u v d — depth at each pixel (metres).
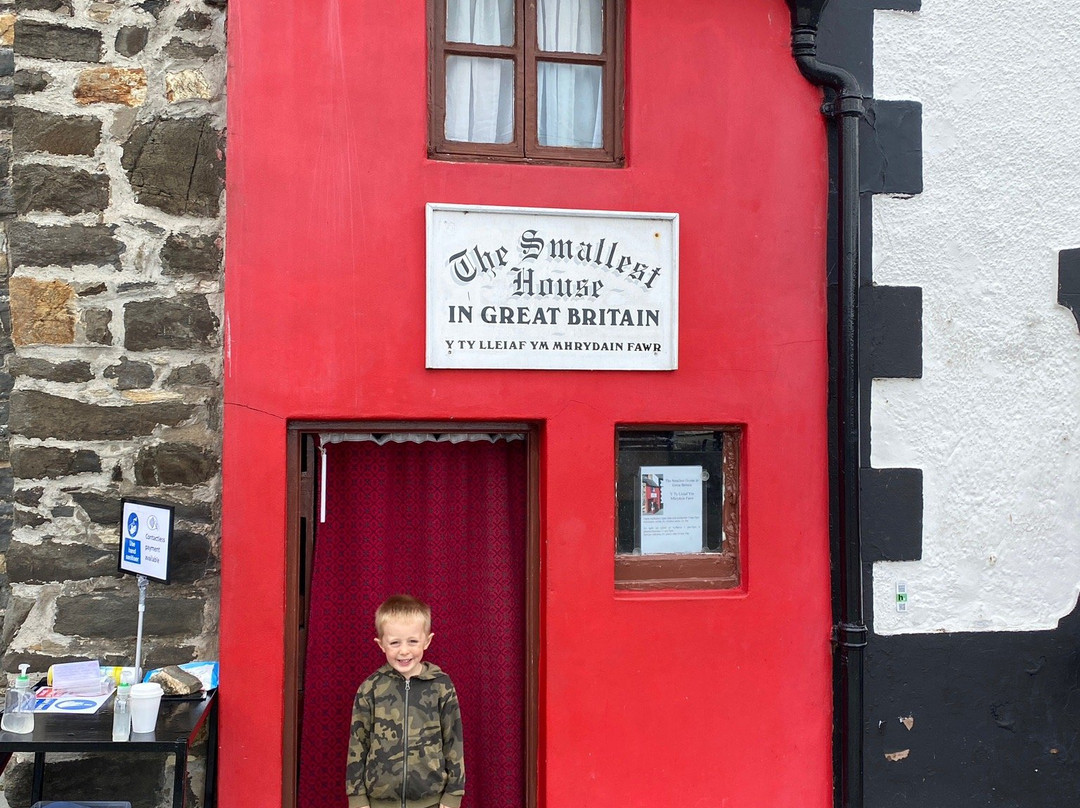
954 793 4.18
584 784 3.88
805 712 4.07
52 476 3.66
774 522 4.07
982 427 4.24
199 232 3.79
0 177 3.76
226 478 3.65
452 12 4.05
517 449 4.11
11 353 3.75
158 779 3.68
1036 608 4.26
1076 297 4.31
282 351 3.70
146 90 3.78
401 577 4.02
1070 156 4.34
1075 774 4.28
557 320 3.90
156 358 3.74
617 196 3.98
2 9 3.77
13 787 3.60
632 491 4.10
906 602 4.16
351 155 3.78
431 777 3.51
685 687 3.97
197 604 3.74
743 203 4.08
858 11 4.21
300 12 3.76
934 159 4.24
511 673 4.08
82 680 3.47
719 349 4.04
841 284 4.09
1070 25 4.31
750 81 4.10
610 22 4.11
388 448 4.02
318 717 3.96
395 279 3.79
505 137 4.09
